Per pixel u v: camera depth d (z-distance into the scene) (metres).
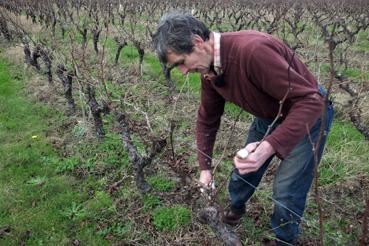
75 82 7.50
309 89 2.00
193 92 7.19
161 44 2.05
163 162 4.27
